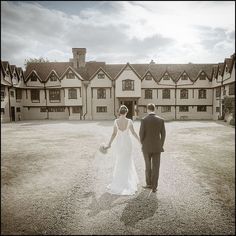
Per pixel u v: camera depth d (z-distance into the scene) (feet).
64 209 14.67
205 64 126.00
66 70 112.27
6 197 16.58
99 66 124.88
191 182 19.49
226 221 12.94
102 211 14.34
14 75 108.68
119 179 17.46
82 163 26.86
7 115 102.78
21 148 36.73
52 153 32.63
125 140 17.83
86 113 115.03
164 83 116.57
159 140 17.25
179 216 13.57
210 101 116.67
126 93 109.40
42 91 119.14
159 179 20.42
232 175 21.38
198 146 36.88
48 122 96.12
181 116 117.08
